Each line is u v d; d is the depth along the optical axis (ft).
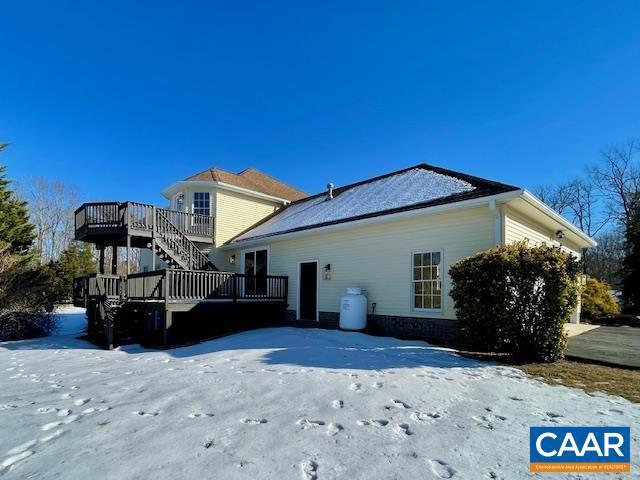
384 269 32.65
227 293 36.17
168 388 16.33
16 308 38.14
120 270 108.06
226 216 57.72
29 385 18.62
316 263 39.52
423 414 12.16
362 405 13.05
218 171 62.95
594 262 100.22
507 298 20.39
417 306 30.09
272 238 43.83
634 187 88.79
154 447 10.25
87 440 10.97
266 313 40.96
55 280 46.98
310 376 16.94
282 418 12.10
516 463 8.93
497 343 20.85
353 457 9.36
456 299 22.62
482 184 29.76
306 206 53.98
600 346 24.58
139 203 44.04
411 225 30.94
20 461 9.80
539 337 19.77
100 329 34.76
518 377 16.44
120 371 20.89
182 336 34.45
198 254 48.70
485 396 13.79
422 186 36.37
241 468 8.93
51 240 123.34
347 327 32.91
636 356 20.67
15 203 65.87
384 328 32.17
